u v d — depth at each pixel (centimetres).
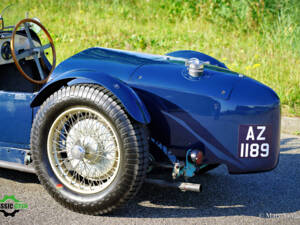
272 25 863
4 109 349
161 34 897
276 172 425
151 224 304
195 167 315
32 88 442
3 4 1034
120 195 296
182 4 1027
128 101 289
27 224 300
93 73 308
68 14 1030
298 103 607
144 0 1100
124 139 290
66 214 316
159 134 326
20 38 424
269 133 310
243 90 313
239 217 322
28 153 346
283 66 700
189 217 318
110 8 1073
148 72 332
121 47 830
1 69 415
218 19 934
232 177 409
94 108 299
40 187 366
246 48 800
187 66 334
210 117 309
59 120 316
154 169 370
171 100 317
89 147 311
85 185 320
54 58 430
